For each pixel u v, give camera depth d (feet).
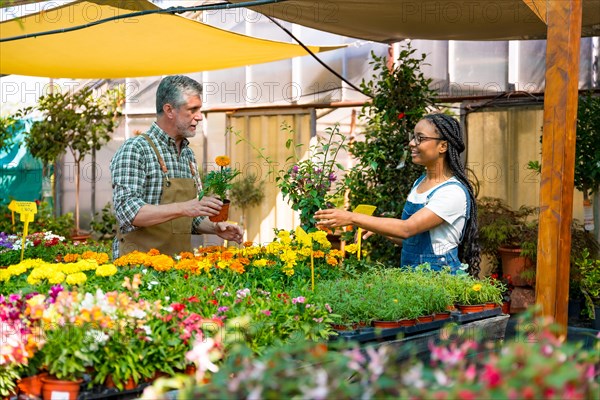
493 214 23.43
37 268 11.03
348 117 34.99
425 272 13.73
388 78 23.76
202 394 6.42
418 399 5.74
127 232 14.47
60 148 32.14
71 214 32.58
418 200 14.32
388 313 11.51
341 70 28.63
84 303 9.00
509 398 5.51
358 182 23.59
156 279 11.94
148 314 9.30
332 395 5.82
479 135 26.43
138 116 33.27
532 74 25.80
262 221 30.76
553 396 5.58
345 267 14.73
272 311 10.30
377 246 23.70
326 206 14.30
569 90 10.53
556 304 10.67
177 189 14.58
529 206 25.38
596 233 23.66
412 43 27.25
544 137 10.75
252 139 30.89
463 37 23.62
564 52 10.52
